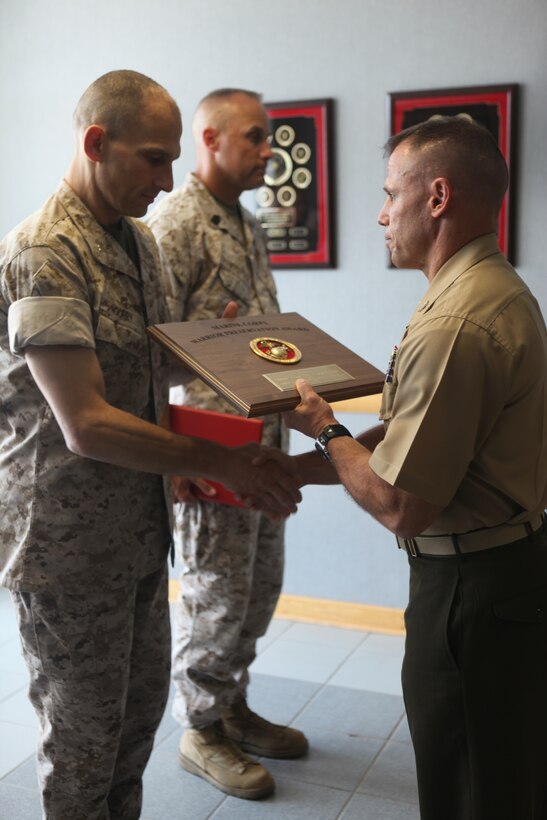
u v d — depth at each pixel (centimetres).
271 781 253
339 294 350
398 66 328
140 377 190
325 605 368
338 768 265
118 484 185
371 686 315
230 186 260
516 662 161
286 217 349
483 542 161
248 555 254
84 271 178
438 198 162
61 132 373
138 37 358
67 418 172
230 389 175
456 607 162
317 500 363
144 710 205
